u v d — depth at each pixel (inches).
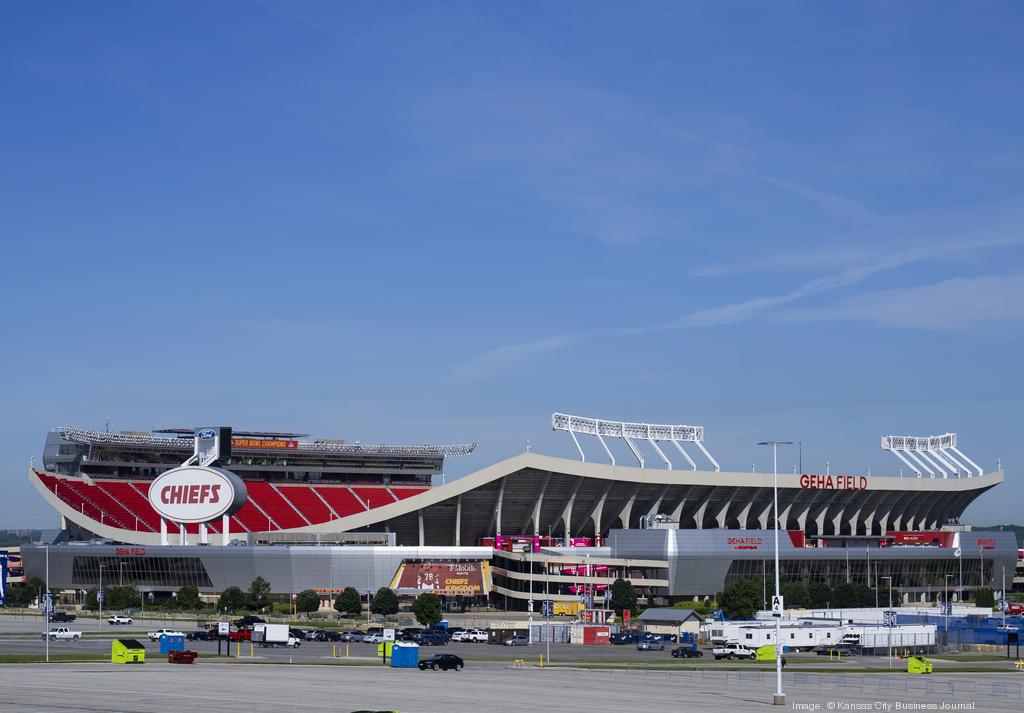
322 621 5940.0
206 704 2500.0
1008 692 3016.7
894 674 3590.1
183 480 6771.7
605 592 6314.0
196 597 6486.2
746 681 3250.5
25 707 2421.3
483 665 3727.9
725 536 6934.1
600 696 2795.3
